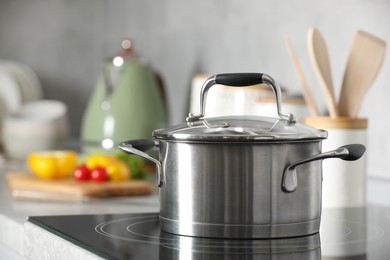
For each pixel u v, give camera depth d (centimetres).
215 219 109
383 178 176
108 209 157
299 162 109
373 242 109
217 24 237
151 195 183
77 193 173
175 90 262
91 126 239
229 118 115
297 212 111
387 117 174
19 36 311
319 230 118
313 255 99
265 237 109
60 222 128
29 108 279
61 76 313
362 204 155
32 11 311
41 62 312
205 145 109
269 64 214
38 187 181
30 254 130
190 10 252
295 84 203
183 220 112
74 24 313
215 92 185
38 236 125
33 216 135
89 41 313
